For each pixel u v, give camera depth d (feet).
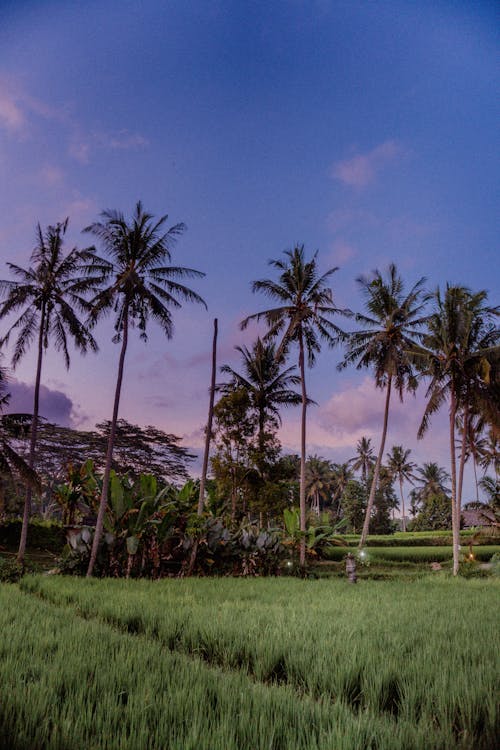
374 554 126.62
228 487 116.26
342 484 318.65
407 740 13.60
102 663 20.13
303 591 54.54
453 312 98.37
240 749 12.89
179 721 14.44
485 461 137.90
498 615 36.65
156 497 75.72
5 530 110.73
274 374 129.49
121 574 73.46
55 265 91.66
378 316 120.98
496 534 143.02
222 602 43.91
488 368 93.30
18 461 77.77
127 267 81.61
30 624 29.32
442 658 21.40
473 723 15.43
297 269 102.89
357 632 27.66
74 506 95.30
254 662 22.67
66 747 12.55
